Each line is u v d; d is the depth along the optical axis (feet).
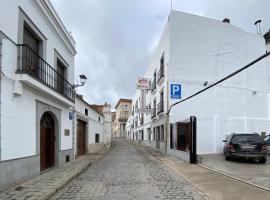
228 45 65.46
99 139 86.48
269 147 53.62
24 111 27.63
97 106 109.70
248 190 23.13
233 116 63.77
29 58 29.86
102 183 26.96
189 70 62.34
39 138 31.71
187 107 61.46
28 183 25.84
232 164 41.29
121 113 222.89
